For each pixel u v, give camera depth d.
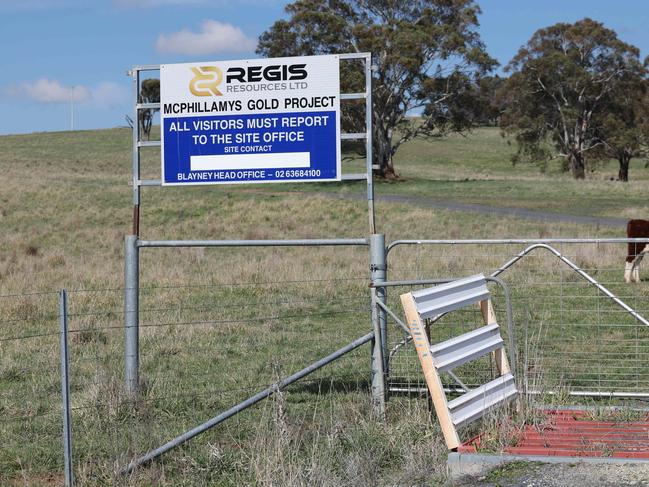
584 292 14.38
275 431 6.59
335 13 69.94
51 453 6.68
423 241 8.12
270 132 8.30
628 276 16.02
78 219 37.44
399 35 65.88
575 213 38.06
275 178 8.31
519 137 80.69
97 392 7.93
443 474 6.02
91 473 6.27
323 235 33.06
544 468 5.98
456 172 89.25
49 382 8.95
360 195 50.97
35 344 11.08
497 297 13.65
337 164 8.18
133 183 8.47
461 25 69.75
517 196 49.16
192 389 8.52
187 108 8.41
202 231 34.94
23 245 30.55
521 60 79.56
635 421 7.32
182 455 6.56
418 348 6.65
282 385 7.27
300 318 12.80
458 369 8.98
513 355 7.59
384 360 7.95
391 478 6.15
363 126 59.78
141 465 6.36
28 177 58.00
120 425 7.30
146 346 10.76
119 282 17.75
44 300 14.95
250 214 38.47
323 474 5.84
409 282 7.54
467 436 6.82
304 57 8.21
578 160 78.69
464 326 11.37
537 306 13.07
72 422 7.39
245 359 10.09
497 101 79.69
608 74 77.50
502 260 17.56
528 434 6.86
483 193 51.94
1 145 109.69
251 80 8.30
